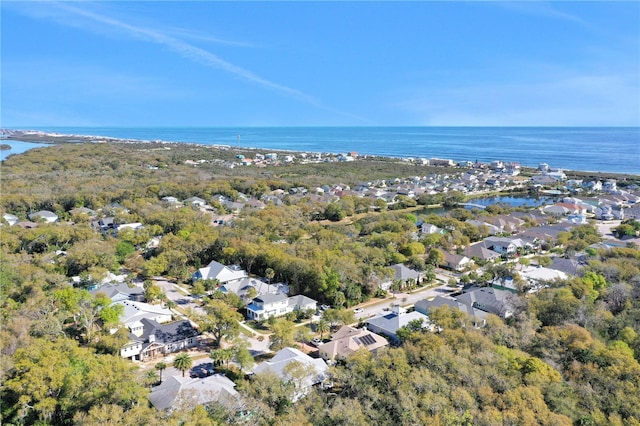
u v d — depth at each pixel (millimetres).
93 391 45312
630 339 61031
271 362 56562
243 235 112812
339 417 42406
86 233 111688
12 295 73500
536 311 70000
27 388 44938
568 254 107500
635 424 43625
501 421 41969
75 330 68688
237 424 43156
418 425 41875
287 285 90875
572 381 51156
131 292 83062
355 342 64312
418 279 97000
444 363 50938
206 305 78875
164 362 62281
